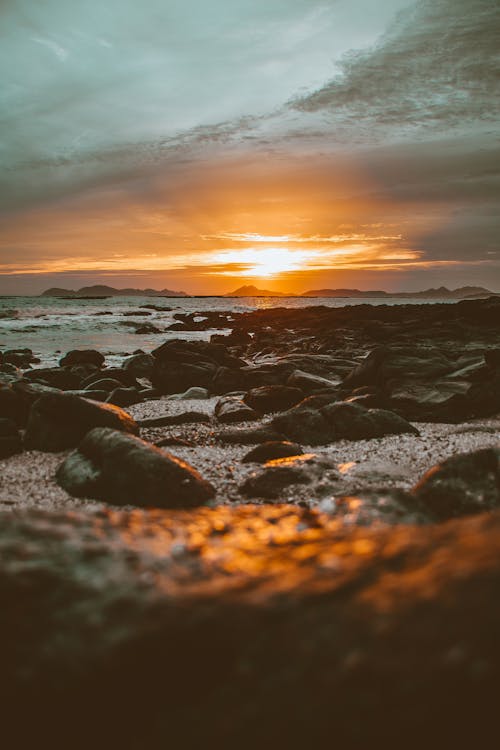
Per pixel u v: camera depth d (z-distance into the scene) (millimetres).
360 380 13281
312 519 3223
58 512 2717
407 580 1658
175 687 1600
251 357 26891
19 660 1704
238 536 2691
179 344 19172
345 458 7504
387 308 42750
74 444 8359
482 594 1449
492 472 4875
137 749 1483
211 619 1702
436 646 1348
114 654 1674
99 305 98875
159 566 2135
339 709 1314
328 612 1615
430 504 4574
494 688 1203
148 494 5652
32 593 1935
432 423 10297
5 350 30188
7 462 7734
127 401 12539
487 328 24984
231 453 7961
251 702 1441
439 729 1199
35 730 1588
